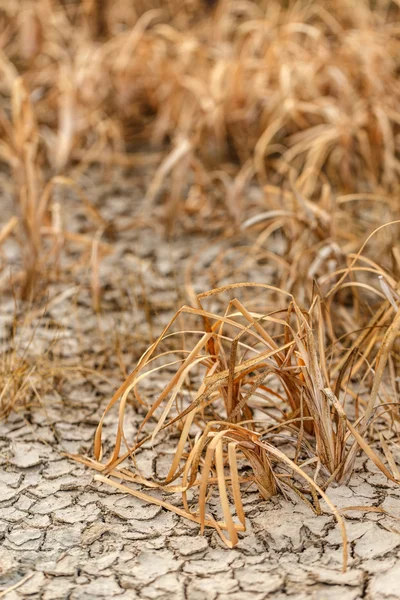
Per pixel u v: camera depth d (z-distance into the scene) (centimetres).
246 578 219
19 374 254
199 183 320
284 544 223
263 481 229
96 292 282
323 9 394
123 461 241
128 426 249
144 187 346
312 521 227
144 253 306
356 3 402
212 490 233
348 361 233
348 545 223
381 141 331
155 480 237
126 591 218
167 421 249
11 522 230
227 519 220
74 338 274
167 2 458
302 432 230
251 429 238
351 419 246
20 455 244
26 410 253
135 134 393
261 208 320
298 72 354
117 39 403
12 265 300
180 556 223
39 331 275
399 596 215
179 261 303
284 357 235
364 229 303
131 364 266
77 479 238
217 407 252
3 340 272
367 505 229
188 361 229
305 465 235
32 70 405
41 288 290
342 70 357
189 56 375
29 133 294
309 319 233
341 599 214
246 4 425
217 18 422
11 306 284
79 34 421
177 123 376
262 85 360
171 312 281
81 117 364
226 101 358
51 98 382
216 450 220
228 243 310
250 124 364
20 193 298
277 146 351
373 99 330
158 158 368
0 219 321
